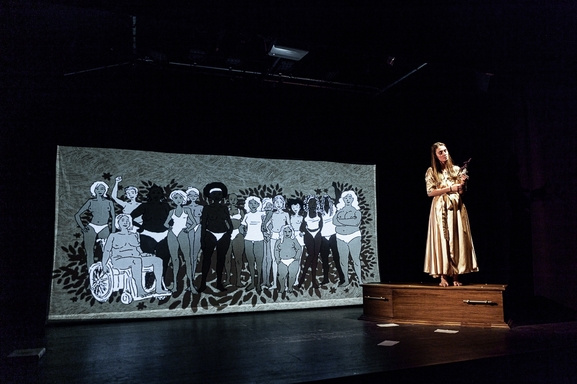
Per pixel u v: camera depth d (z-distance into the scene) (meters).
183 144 5.54
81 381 2.53
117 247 5.19
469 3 3.89
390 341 3.44
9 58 4.23
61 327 4.68
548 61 4.68
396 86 5.96
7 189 4.43
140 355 3.19
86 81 5.04
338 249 6.24
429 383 2.61
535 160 5.36
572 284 4.89
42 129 4.67
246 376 2.52
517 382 2.85
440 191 4.42
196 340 3.76
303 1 3.60
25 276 4.42
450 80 5.77
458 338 3.48
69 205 5.05
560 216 5.04
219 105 5.66
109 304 5.07
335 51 5.04
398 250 6.49
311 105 6.10
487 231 5.84
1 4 3.81
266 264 5.84
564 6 4.09
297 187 6.11
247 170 5.88
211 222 5.63
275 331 4.14
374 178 6.51
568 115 5.00
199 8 3.50
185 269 5.45
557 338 3.41
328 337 3.72
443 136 6.29
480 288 4.02
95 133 5.16
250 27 3.74
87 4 3.35
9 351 3.31
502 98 5.74
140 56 4.91
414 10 3.87
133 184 5.34
